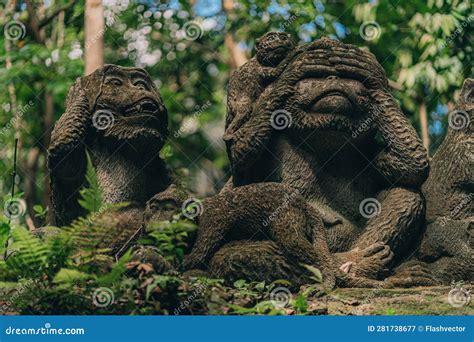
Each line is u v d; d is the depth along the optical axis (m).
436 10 12.87
